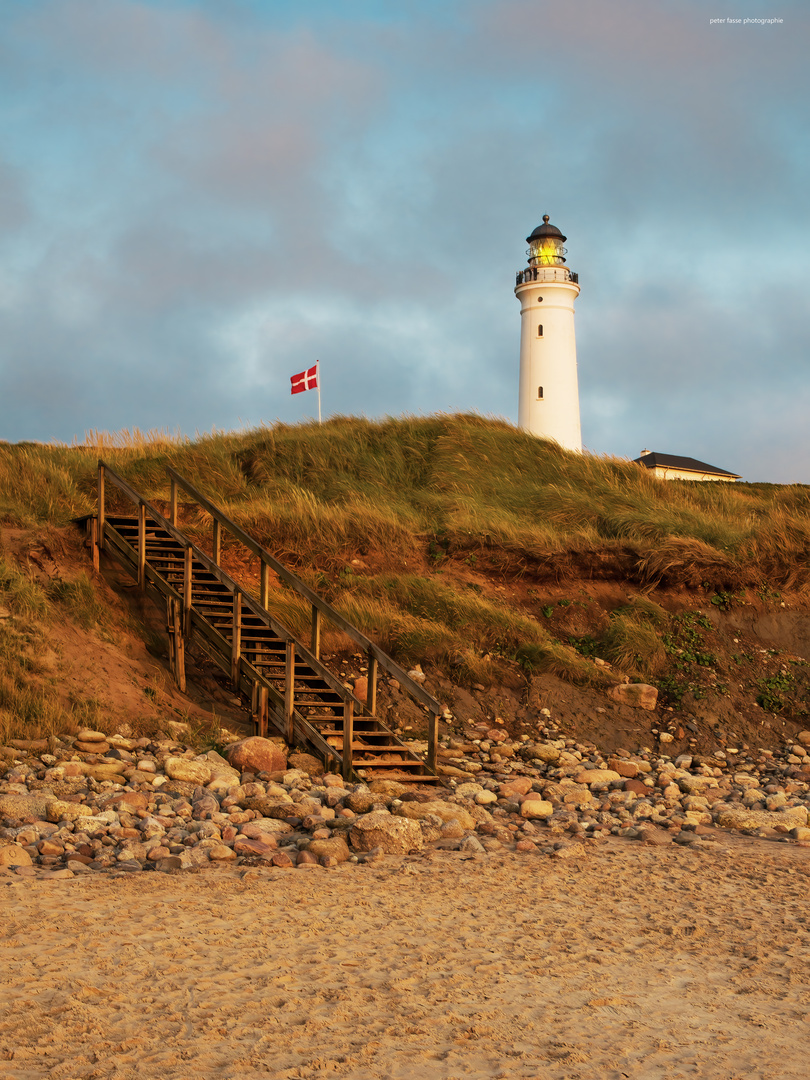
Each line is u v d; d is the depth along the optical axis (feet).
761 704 51.34
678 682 51.44
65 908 19.58
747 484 119.34
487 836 29.96
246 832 27.61
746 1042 13.66
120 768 33.01
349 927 19.22
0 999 14.33
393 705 45.42
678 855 27.94
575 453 79.77
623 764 41.39
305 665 42.78
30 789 30.04
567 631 55.01
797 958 18.01
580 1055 12.99
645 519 63.93
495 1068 12.50
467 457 74.08
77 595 43.91
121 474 63.05
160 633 46.03
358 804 30.96
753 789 38.81
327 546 56.08
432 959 17.30
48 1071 11.88
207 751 36.45
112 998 14.62
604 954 17.99
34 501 55.21
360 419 84.79
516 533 59.26
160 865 23.97
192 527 55.21
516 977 16.47
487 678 48.73
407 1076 12.17
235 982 15.60
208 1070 12.12
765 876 25.46
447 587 54.95
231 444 75.56
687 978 16.69
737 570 59.16
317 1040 13.29
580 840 29.66
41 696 36.88
